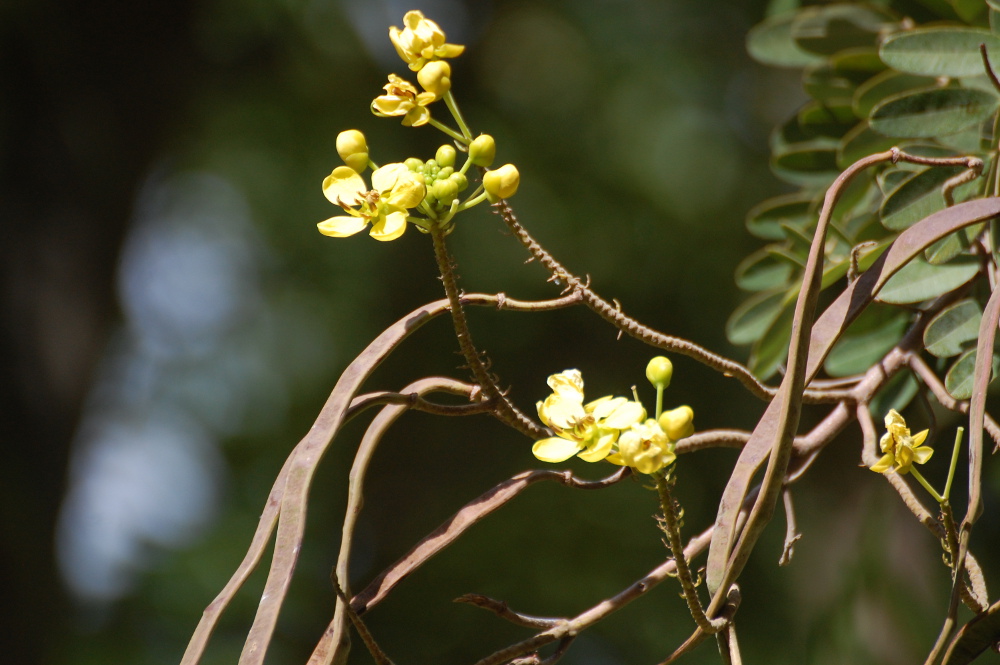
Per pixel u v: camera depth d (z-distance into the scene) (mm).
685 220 7594
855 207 1711
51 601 5062
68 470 5293
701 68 7906
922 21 1729
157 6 5434
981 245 1598
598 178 7785
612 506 7660
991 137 1610
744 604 5969
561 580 7379
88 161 5359
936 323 1591
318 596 8172
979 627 1465
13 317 5125
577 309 7367
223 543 9281
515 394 7453
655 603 7242
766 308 1836
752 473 1483
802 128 1766
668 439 1467
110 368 9766
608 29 8180
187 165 8711
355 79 7902
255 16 6562
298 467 1467
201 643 1449
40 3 5125
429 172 1491
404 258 8273
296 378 9820
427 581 7680
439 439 7980
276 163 8695
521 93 8078
